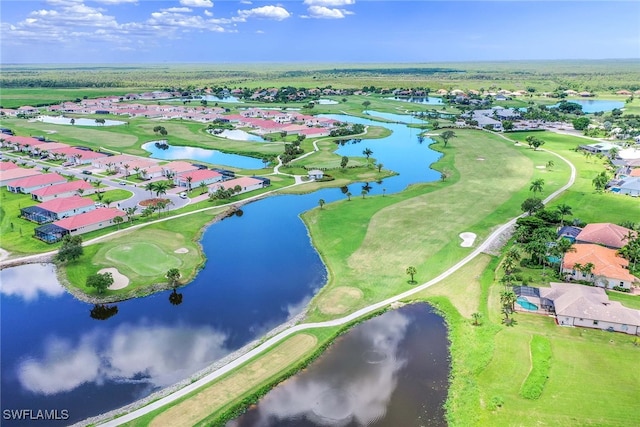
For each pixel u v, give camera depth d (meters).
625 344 81.50
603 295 92.75
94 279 100.69
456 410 67.69
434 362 79.38
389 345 84.19
